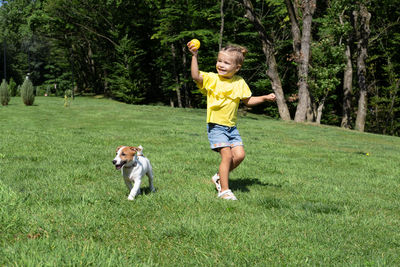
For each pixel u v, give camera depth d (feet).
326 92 96.58
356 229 12.69
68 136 40.57
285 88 123.34
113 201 14.39
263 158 31.83
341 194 18.81
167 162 25.90
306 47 83.82
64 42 159.12
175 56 135.13
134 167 14.75
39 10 142.61
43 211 12.30
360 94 95.86
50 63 238.27
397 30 115.44
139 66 141.18
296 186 20.34
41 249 9.13
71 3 140.05
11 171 19.99
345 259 9.84
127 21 137.39
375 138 69.82
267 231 11.63
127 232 11.06
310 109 96.68
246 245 10.33
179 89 134.62
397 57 119.14
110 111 87.61
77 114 78.69
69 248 9.23
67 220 11.59
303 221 13.23
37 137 37.60
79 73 189.16
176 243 10.34
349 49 98.27
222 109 15.80
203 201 14.87
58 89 213.25
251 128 67.92
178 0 117.39
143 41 142.82
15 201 12.76
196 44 15.46
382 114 117.08
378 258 9.71
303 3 81.76
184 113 97.91
